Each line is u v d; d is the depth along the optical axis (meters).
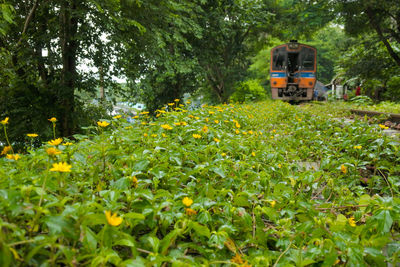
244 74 26.86
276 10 26.42
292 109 9.51
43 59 8.46
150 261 1.26
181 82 17.61
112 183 1.99
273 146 4.66
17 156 2.10
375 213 1.73
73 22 8.88
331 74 54.16
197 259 1.49
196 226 1.51
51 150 1.59
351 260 1.40
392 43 20.27
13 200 1.21
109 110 10.02
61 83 8.84
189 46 11.92
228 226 1.66
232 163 2.79
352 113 9.70
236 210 1.81
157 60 10.88
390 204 1.74
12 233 1.16
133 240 1.33
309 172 2.60
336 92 33.16
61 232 1.15
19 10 8.88
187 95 24.44
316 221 1.70
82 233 1.28
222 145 3.31
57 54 8.62
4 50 7.37
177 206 1.76
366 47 20.06
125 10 8.65
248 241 1.70
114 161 2.47
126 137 2.83
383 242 1.58
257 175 2.50
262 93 25.31
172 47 15.88
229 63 25.53
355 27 18.00
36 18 8.94
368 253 1.52
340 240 1.52
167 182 2.23
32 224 1.22
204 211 1.70
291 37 22.20
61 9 7.79
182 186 2.39
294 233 1.72
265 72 34.50
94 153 2.54
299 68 18.89
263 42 29.41
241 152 3.42
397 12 15.80
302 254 1.56
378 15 16.38
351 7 16.36
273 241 1.88
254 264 1.47
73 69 9.26
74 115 8.63
